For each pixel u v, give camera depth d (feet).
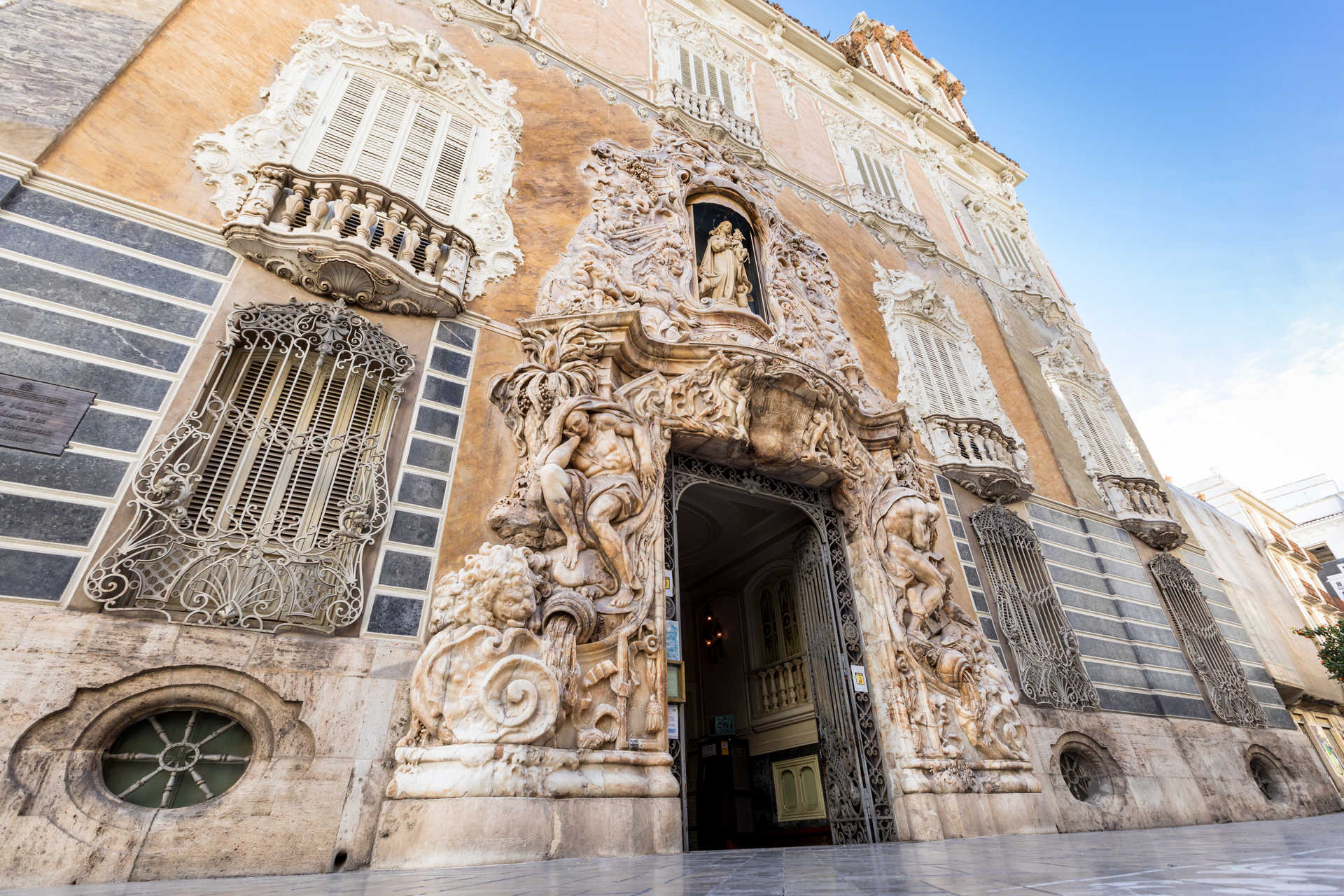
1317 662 64.85
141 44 26.86
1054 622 39.19
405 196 30.73
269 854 16.93
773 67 61.62
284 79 31.24
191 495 20.02
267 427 22.33
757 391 32.07
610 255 34.35
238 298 24.12
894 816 28.43
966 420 43.62
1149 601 45.83
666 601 25.76
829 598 33.19
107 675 16.98
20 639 16.47
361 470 23.16
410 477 24.17
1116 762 35.55
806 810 34.60
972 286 59.06
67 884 14.84
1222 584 58.49
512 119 37.81
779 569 41.70
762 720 39.78
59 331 20.34
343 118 32.48
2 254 20.44
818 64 67.36
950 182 70.44
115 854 15.61
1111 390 62.23
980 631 34.27
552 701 20.40
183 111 26.84
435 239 29.55
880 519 34.12
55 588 17.40
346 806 18.21
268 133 28.89
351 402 24.50
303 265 25.30
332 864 17.37
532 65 41.91
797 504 34.58
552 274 32.53
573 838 18.79
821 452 34.01
